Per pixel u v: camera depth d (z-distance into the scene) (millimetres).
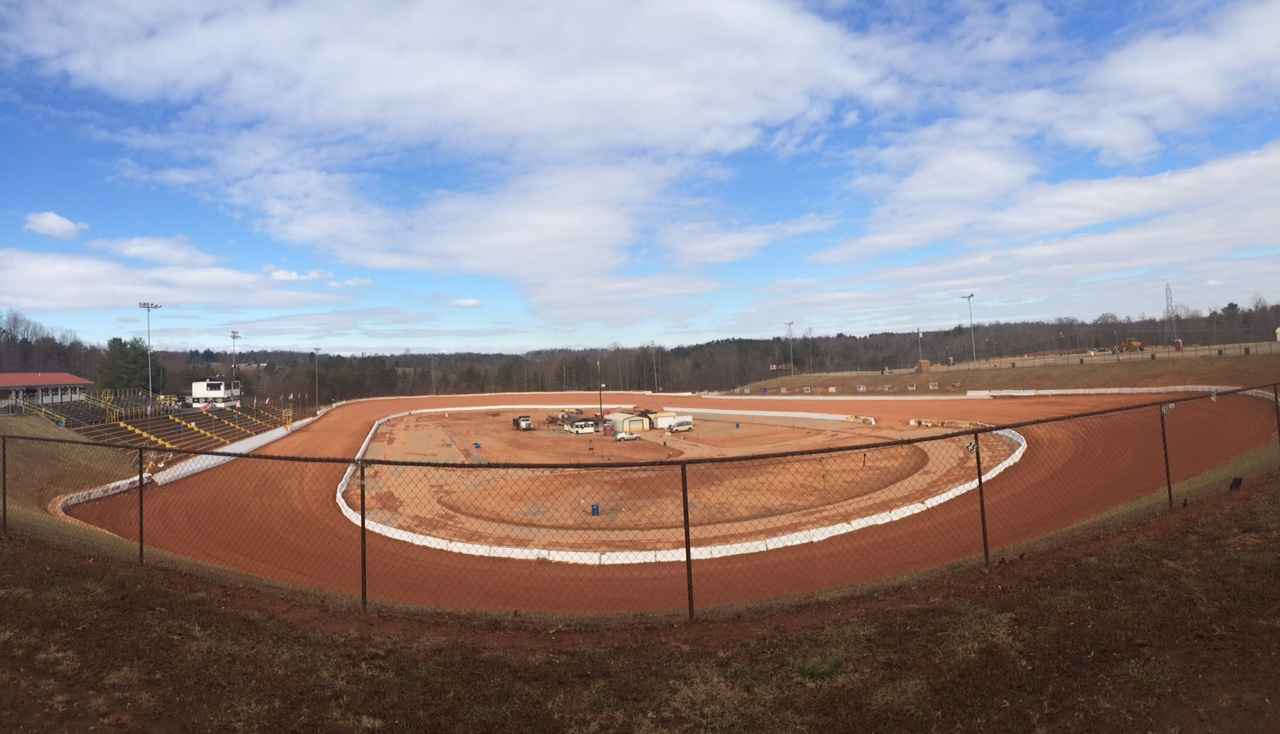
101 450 30000
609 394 109125
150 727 4672
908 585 8141
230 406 67500
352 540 18703
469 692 5297
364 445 49375
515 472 31438
